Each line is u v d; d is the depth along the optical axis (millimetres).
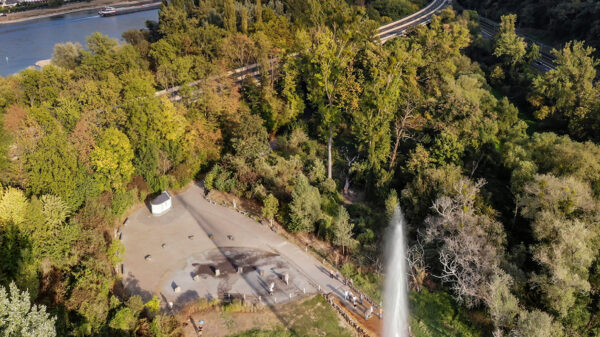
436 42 118312
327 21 127312
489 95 108000
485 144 86000
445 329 54562
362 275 62438
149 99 78250
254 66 126188
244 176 80312
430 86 110688
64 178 62344
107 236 65375
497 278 52125
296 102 110250
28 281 49062
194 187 84062
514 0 190250
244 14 137875
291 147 100000
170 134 80562
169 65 98812
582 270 52656
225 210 76438
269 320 53844
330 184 81938
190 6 172875
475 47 153375
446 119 87375
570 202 57625
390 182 83688
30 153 63125
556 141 80938
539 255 54531
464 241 57500
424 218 71688
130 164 74375
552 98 115062
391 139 97438
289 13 166625
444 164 79812
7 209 51312
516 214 68875
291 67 108938
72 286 52844
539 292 55531
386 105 82188
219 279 60094
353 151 100875
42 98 86500
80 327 47500
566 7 154000
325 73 79875
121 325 49812
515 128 96750
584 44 143375
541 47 159250
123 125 78125
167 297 56688
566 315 51938
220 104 89438
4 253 49688
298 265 63625
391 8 192625
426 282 61938
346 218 67062
